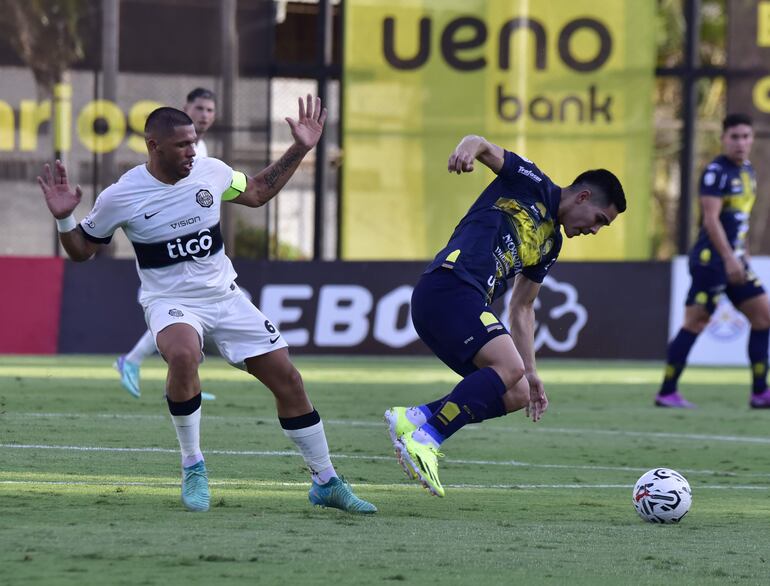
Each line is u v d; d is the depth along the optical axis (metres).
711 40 102.31
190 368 20.95
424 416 21.30
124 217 21.44
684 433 37.25
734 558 17.73
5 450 28.22
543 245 22.31
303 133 22.62
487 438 34.75
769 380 57.22
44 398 41.06
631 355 63.72
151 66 62.97
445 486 25.25
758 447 34.09
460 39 64.81
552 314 63.75
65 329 61.75
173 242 21.52
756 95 66.00
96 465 26.34
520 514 21.78
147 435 31.92
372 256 64.81
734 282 43.81
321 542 18.00
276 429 34.38
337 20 77.12
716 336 64.31
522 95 65.06
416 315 21.91
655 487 21.09
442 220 65.06
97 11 62.50
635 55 64.75
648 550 18.20
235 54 63.47
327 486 21.47
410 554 17.28
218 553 16.86
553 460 30.42
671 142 101.50
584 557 17.47
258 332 21.62
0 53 61.88
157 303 21.62
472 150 21.50
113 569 15.62
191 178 21.67
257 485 24.25
